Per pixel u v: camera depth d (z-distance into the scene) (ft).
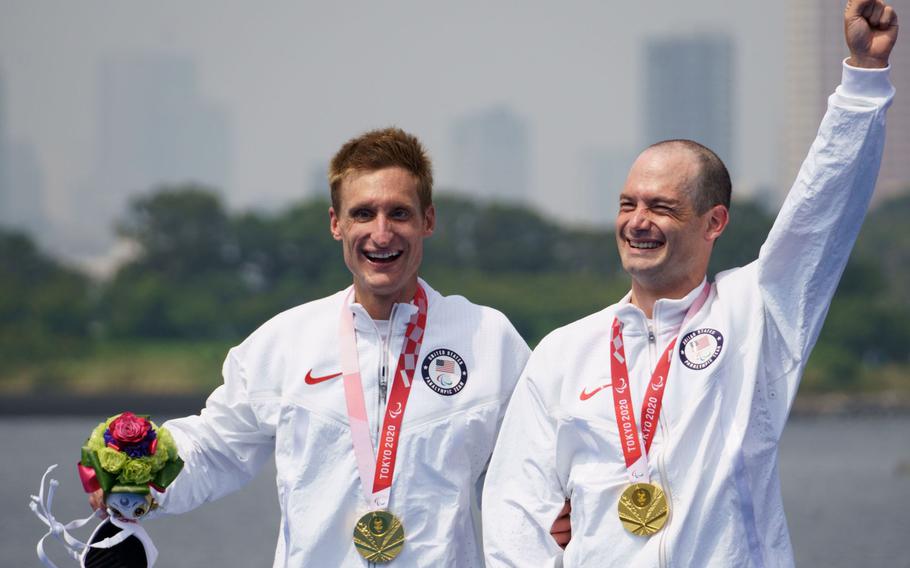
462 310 57.67
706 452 49.19
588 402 51.39
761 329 50.16
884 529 329.52
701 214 50.88
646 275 51.08
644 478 49.55
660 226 50.44
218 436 57.36
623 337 51.98
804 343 49.67
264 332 57.67
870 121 47.11
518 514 52.06
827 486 452.35
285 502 55.52
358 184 54.90
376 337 56.54
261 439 57.77
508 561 51.49
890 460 572.51
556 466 52.11
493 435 55.88
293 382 56.24
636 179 51.19
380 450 54.65
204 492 57.62
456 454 55.06
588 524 50.21
